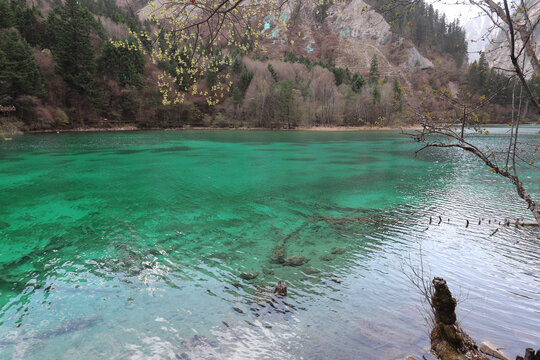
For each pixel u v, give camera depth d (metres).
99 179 25.17
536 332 6.98
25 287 9.07
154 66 105.44
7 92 69.06
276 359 6.22
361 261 10.84
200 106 116.56
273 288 9.02
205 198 19.67
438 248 11.95
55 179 24.98
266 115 113.69
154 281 9.45
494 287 9.05
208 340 6.79
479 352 5.96
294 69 141.62
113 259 11.00
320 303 8.21
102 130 88.75
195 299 8.44
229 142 60.53
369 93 120.38
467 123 5.33
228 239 12.98
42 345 6.66
